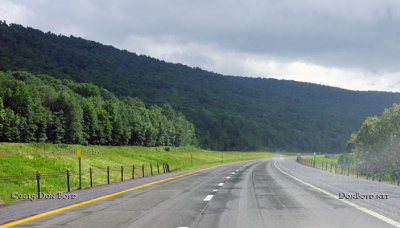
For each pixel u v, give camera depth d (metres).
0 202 17.34
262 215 10.73
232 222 9.62
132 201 14.25
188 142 173.75
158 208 12.31
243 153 166.00
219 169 46.97
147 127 144.25
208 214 10.98
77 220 10.12
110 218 10.39
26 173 30.14
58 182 27.09
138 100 184.25
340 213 11.04
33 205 13.48
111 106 130.62
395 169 48.94
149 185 22.00
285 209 11.91
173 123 168.50
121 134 131.75
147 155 79.81
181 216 10.64
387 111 56.53
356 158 66.69
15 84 113.44
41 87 115.19
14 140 98.12
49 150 71.69
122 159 63.06
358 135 66.56
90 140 122.25
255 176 31.27
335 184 22.47
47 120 107.06
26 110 101.94
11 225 9.55
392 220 9.85
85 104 119.44
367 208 12.06
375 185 21.84
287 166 58.50
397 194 16.45
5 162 33.19
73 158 47.69
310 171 41.59
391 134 53.31
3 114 94.56
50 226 9.33
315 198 14.96
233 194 16.67
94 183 29.02
